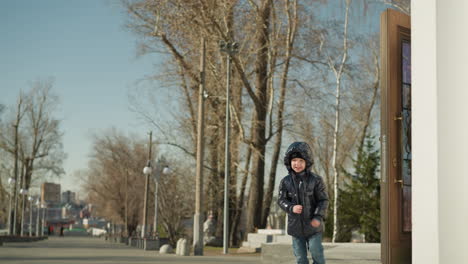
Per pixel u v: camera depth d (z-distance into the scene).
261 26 29.03
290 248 12.48
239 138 29.98
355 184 28.25
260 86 29.88
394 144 6.72
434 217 5.38
